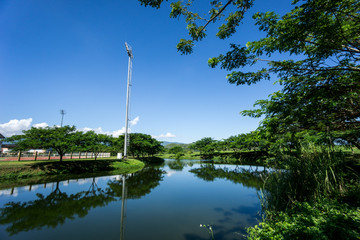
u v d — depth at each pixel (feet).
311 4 10.05
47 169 52.75
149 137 132.87
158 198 32.37
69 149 54.54
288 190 20.22
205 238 17.93
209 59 15.06
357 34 11.53
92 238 17.90
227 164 99.60
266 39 13.03
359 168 18.61
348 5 10.19
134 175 59.47
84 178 50.37
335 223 10.85
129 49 95.20
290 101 13.97
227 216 23.77
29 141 48.32
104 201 30.22
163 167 90.27
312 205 15.16
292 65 13.97
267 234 12.28
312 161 19.94
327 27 10.85
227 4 11.50
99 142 67.26
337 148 19.45
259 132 17.19
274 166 24.57
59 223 21.40
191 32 13.80
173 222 21.91
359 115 13.88
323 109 14.15
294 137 20.16
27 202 28.55
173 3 12.32
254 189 38.96
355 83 12.05
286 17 12.35
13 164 49.34
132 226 20.75
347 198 14.94
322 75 12.93
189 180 50.75
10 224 20.88
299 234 10.80
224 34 14.30
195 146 183.73
